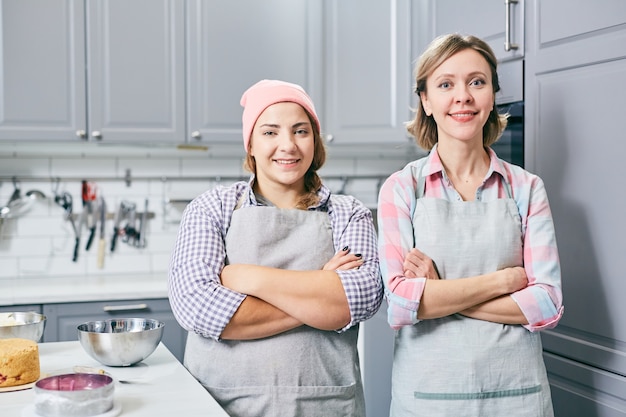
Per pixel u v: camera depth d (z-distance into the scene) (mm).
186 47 3266
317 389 1679
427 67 1813
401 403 1794
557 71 2232
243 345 1674
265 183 1812
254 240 1728
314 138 1802
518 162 2400
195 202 1800
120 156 3504
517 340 1734
